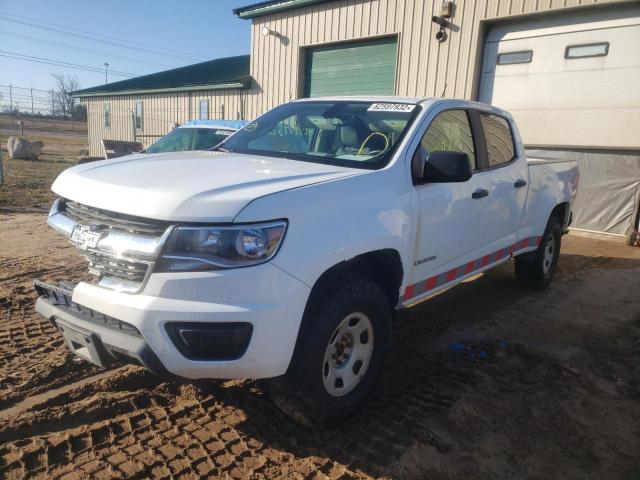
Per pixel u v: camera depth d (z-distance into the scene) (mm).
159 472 2602
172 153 3842
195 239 2373
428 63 10625
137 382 3459
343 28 12188
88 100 27219
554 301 5672
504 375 3852
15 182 13117
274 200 2527
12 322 4230
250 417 3115
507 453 2961
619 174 8812
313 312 2729
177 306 2355
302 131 3982
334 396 2906
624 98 8484
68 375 3480
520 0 9133
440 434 3064
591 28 8664
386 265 3273
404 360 4023
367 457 2814
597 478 2812
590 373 3947
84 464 2617
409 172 3393
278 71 14078
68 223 2812
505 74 9758
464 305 5449
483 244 4406
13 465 2561
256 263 2422
